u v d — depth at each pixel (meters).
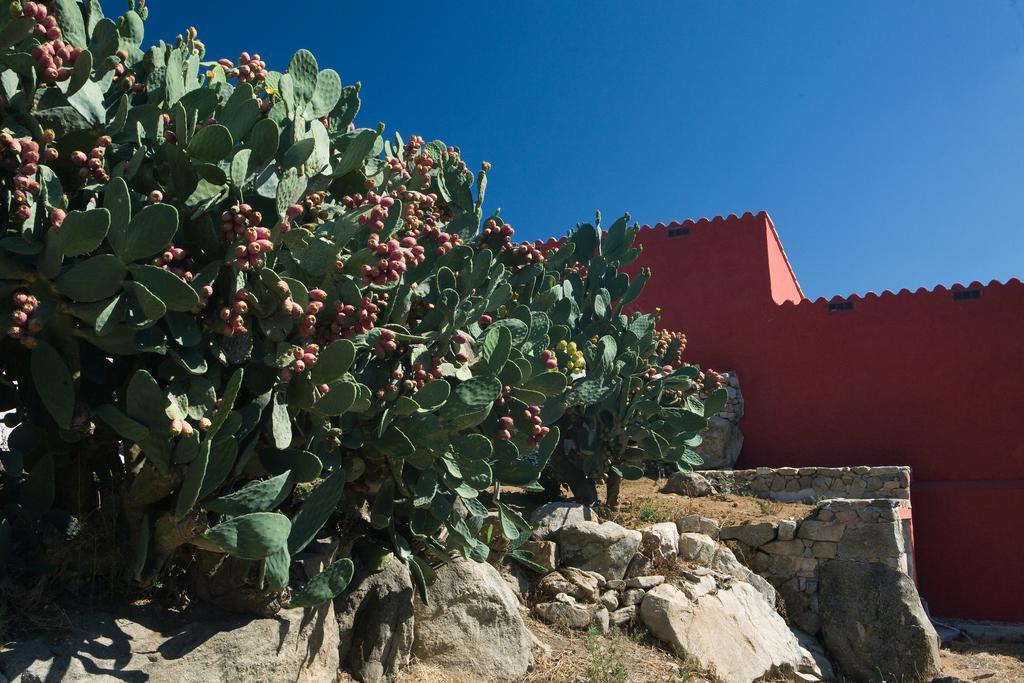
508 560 7.44
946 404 14.02
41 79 3.75
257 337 4.21
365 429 5.07
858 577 9.40
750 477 12.54
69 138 3.96
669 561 8.52
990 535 12.95
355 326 4.49
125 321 3.68
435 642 5.77
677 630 7.48
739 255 16.12
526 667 6.16
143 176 4.19
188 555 4.62
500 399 5.84
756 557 9.95
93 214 3.41
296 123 4.50
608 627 7.43
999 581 12.77
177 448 3.92
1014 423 13.53
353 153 4.69
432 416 5.03
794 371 15.20
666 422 9.18
